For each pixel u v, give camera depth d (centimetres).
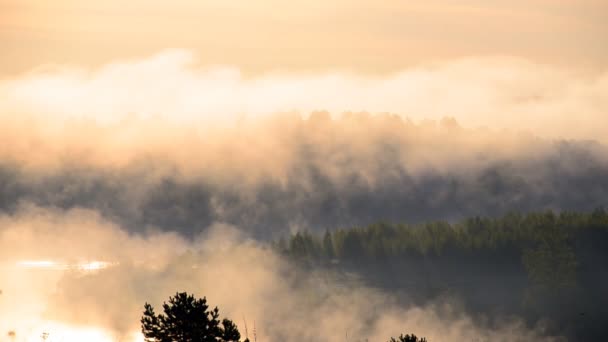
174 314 9550
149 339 9569
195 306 9606
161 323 9581
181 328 9481
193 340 9438
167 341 9488
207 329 9538
